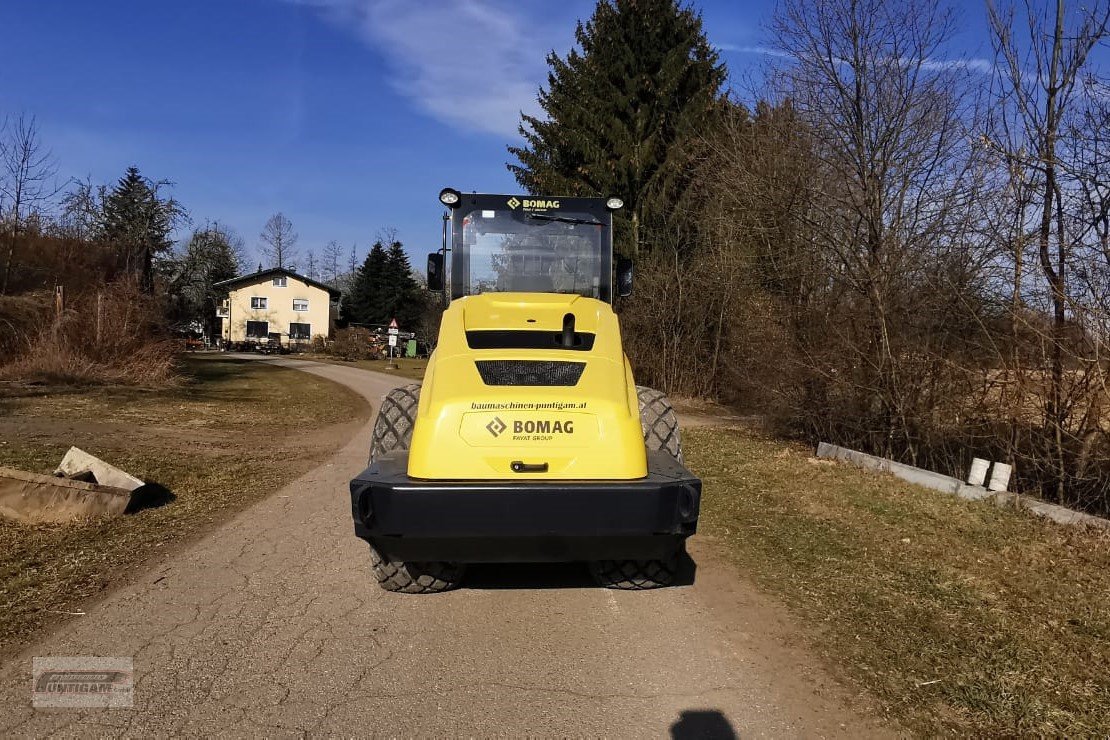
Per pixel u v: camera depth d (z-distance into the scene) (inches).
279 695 129.0
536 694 130.9
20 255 692.1
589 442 152.2
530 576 195.0
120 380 638.5
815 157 370.6
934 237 325.1
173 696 127.9
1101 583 187.5
